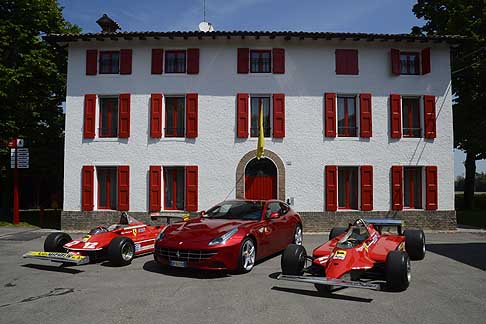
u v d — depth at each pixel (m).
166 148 14.52
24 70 16.86
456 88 21.14
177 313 5.01
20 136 17.47
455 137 21.06
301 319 4.77
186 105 14.59
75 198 14.52
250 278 6.89
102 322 4.68
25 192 23.41
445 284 6.47
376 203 14.42
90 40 14.67
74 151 14.64
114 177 14.91
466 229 14.82
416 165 14.62
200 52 14.80
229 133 14.53
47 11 18.03
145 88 14.74
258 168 14.78
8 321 4.72
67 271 7.51
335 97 14.62
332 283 5.34
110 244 7.89
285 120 14.55
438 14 21.11
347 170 14.84
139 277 6.98
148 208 14.39
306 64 14.73
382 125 14.65
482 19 18.61
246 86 14.65
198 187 14.41
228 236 7.02
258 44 14.77
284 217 9.31
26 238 12.39
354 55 14.78
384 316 4.87
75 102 14.82
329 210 14.29
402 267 5.82
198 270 7.53
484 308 5.19
